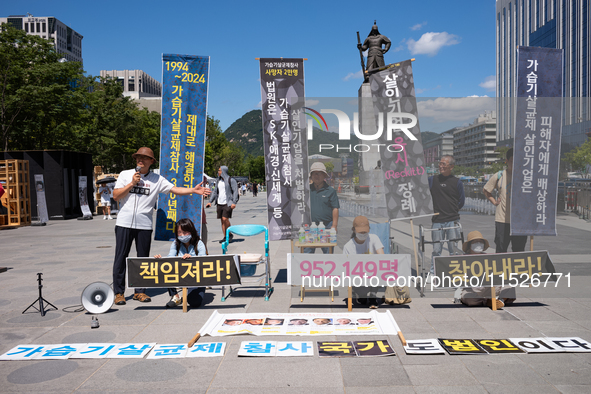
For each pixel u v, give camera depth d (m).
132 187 5.71
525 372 3.43
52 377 3.43
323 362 3.67
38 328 4.64
